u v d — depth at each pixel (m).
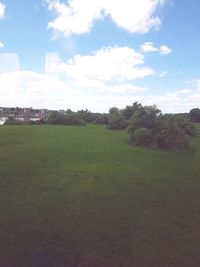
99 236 10.54
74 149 28.25
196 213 12.91
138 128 35.91
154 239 10.44
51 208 12.92
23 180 17.02
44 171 19.20
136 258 9.27
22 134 38.91
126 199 14.46
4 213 12.25
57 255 9.32
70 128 53.38
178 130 33.62
